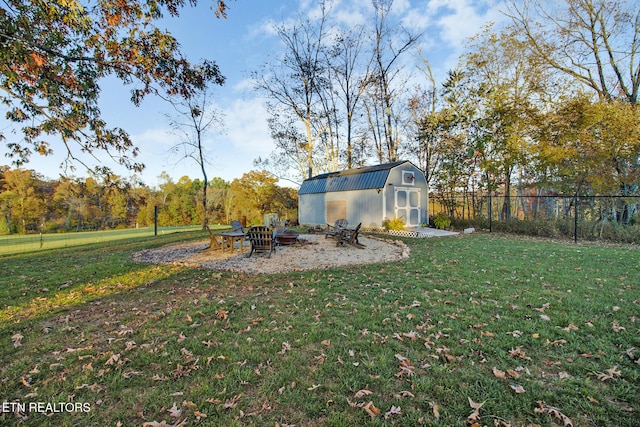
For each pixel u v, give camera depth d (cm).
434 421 197
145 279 582
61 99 604
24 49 406
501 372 249
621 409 207
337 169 2467
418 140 1995
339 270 640
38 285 551
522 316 367
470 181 1769
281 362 271
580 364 261
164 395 228
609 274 567
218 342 312
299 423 198
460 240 1150
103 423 201
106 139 665
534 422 196
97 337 330
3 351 299
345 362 268
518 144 1482
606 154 1183
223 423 198
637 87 1420
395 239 1199
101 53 537
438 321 355
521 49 1562
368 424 195
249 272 634
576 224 1145
